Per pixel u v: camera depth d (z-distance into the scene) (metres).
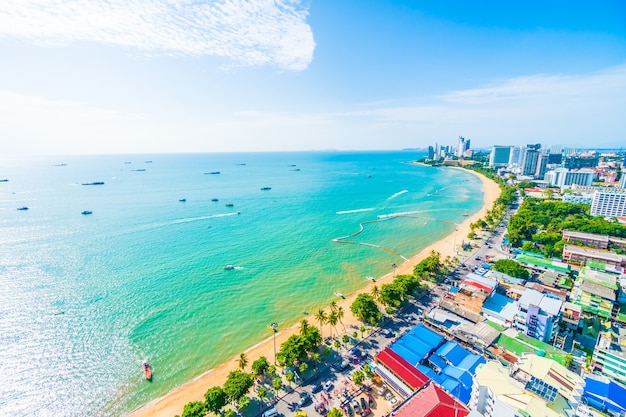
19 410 85.19
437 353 98.06
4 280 152.25
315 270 170.88
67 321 121.44
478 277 133.88
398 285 131.88
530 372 70.62
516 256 175.75
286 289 149.88
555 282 140.88
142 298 138.50
